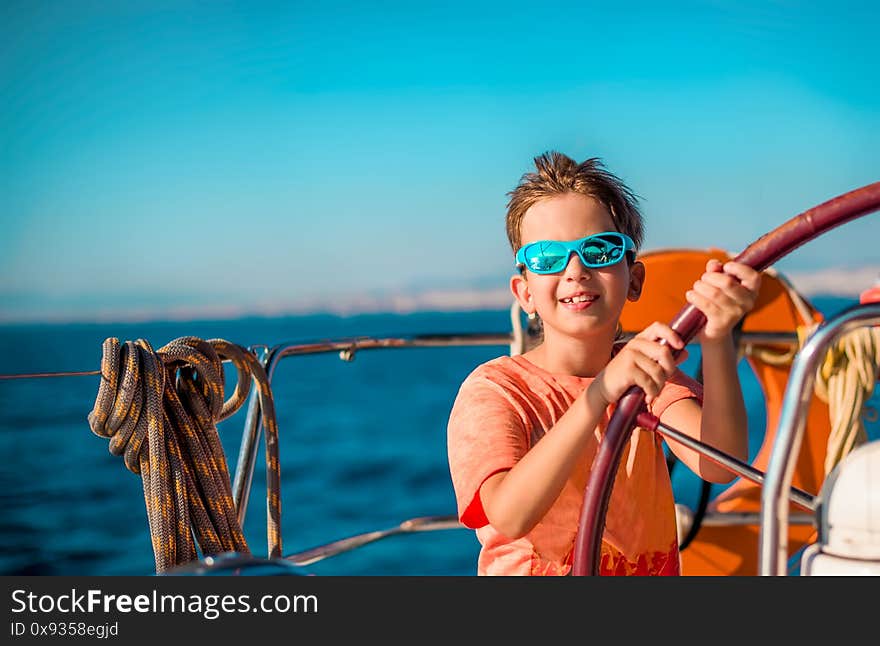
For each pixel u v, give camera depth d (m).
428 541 8.79
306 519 12.02
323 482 15.00
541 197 1.52
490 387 1.55
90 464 16.39
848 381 2.59
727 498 2.99
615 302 1.50
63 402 25.14
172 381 1.54
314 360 37.91
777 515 0.94
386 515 12.37
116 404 1.41
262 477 15.28
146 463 1.45
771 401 3.06
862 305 0.93
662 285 2.90
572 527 1.52
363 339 2.23
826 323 0.93
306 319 89.12
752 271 1.14
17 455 17.41
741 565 2.80
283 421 22.91
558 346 1.58
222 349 1.64
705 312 1.15
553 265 1.48
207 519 1.50
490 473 1.40
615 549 1.53
